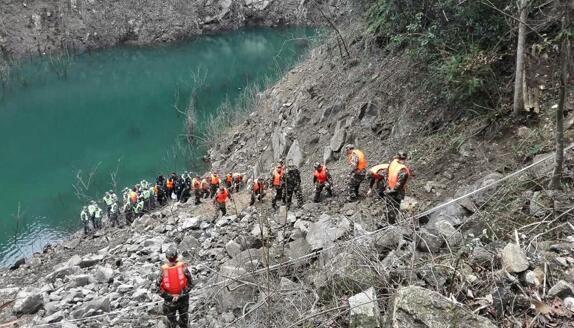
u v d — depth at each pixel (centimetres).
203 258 1169
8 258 1816
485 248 662
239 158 2302
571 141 916
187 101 3691
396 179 934
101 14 5488
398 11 1425
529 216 748
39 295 1081
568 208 712
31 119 3453
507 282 579
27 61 4866
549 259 604
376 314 557
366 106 1542
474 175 1028
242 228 1298
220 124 2845
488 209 829
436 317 491
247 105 2905
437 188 1065
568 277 568
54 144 3027
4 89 4081
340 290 660
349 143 1540
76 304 1031
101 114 3556
